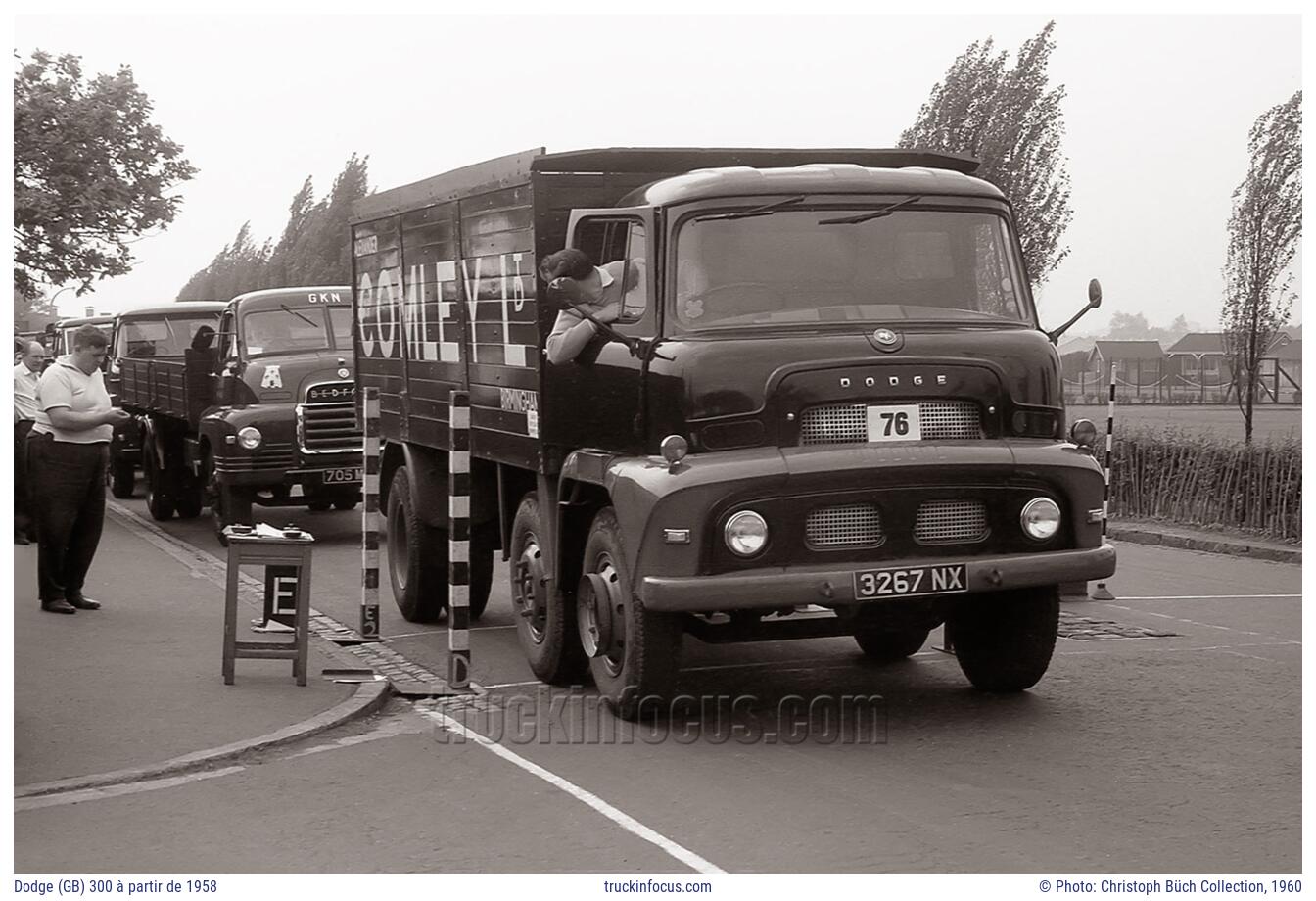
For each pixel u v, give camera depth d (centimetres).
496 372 1018
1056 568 807
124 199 2816
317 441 1792
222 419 1786
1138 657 1034
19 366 1667
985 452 798
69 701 898
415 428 1204
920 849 621
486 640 1148
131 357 2419
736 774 746
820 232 855
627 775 748
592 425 889
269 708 881
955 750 783
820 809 680
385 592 1425
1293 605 1282
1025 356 833
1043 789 706
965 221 878
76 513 1225
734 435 796
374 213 1302
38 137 2766
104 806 704
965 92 2144
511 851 630
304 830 664
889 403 804
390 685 958
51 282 2861
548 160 935
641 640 828
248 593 1371
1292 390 5172
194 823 678
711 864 608
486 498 1112
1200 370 6788
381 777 753
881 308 845
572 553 933
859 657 1049
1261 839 628
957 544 799
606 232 916
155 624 1176
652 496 784
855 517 788
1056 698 904
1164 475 1917
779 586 771
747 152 977
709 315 832
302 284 5300
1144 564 1595
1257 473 1780
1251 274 2019
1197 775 728
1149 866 598
